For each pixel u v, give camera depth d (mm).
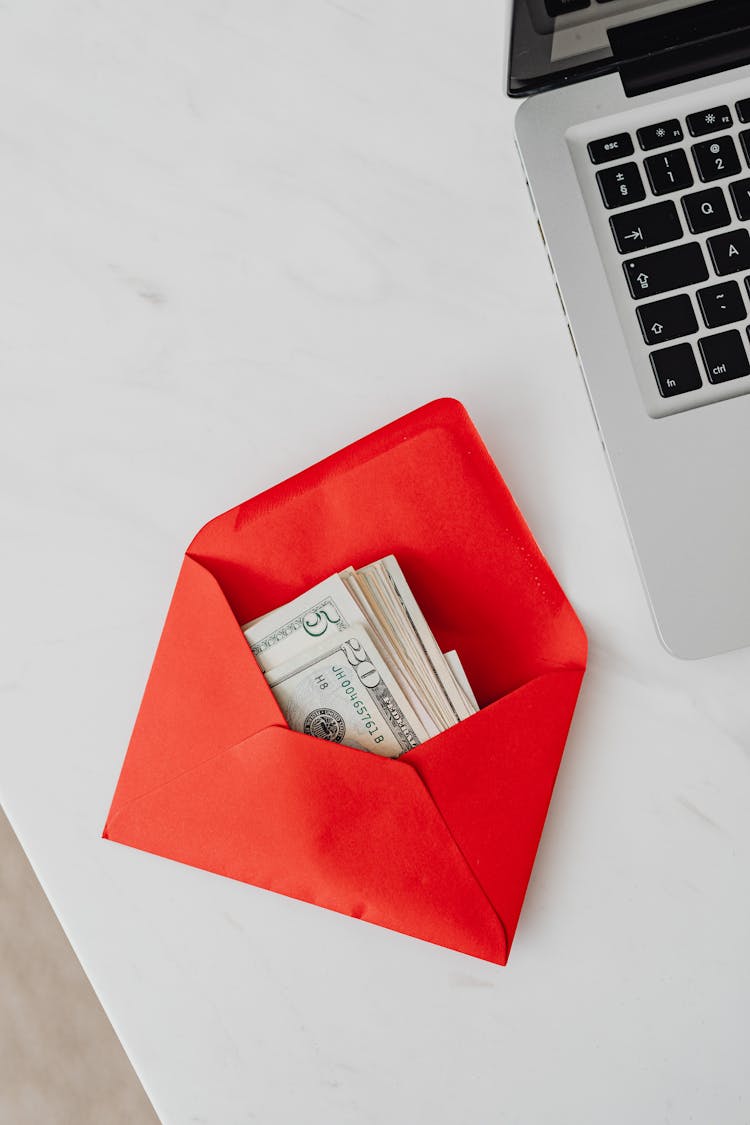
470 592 514
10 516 547
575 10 454
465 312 538
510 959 508
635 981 503
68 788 534
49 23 554
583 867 509
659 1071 500
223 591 521
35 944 1038
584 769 513
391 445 498
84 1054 1034
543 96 487
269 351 545
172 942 522
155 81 552
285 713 500
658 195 478
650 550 476
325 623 499
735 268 473
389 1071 512
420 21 543
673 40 474
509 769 479
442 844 479
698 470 474
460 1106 508
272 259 546
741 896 502
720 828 506
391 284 542
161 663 496
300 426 542
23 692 540
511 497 495
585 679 517
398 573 498
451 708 497
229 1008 519
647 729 511
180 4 550
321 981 517
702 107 484
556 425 529
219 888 522
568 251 481
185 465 544
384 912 490
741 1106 497
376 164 545
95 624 542
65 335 551
